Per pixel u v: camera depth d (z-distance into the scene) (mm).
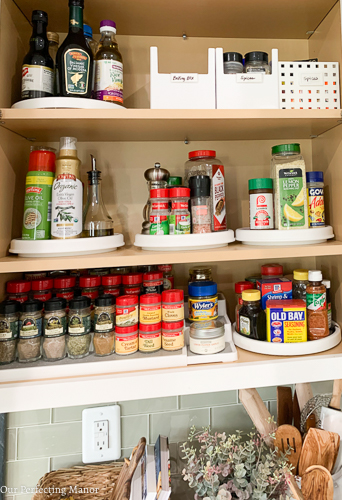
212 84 735
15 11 756
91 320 804
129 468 779
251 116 721
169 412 979
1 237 706
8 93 720
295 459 790
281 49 981
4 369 678
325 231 772
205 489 749
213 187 802
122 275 806
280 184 780
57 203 710
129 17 847
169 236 727
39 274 849
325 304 788
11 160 759
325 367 741
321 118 744
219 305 881
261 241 765
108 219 811
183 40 948
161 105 725
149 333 748
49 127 744
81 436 940
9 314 706
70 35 705
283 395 905
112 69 729
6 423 917
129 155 931
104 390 684
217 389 716
